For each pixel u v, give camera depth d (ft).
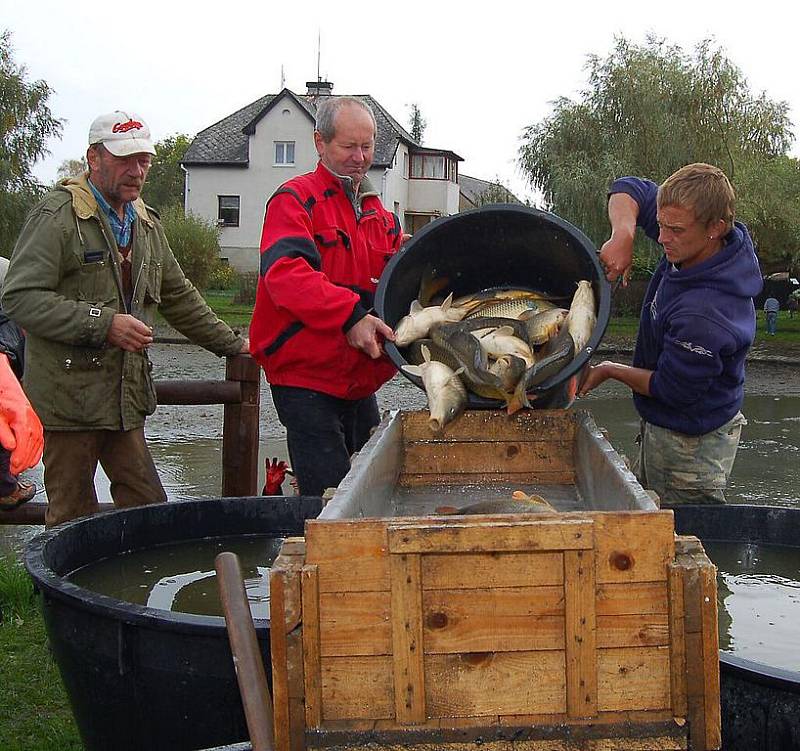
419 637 6.75
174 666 9.79
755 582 13.05
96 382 15.29
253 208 154.30
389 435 12.77
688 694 6.78
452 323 13.74
